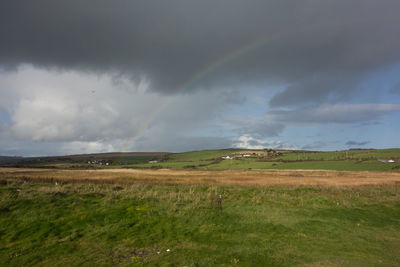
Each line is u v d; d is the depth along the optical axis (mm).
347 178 44875
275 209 17641
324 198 21844
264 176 47562
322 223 14578
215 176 45938
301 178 43594
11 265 8719
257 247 10758
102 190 20297
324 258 9594
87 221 13195
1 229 11602
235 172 59938
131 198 18031
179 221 14031
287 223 14367
